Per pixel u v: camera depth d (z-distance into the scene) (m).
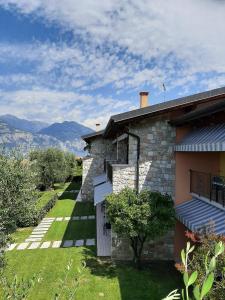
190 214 18.42
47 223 33.84
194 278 2.59
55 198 46.34
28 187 17.09
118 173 21.61
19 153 16.97
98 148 46.53
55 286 17.83
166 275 19.39
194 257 10.22
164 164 21.62
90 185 46.91
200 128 20.56
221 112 18.09
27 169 17.33
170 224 18.97
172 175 21.64
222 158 21.89
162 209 18.70
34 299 16.42
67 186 64.62
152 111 20.48
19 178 16.44
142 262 21.55
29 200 17.33
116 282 18.52
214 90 20.97
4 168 15.89
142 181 21.61
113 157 46.31
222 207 16.95
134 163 21.62
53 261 22.33
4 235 14.87
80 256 23.19
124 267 20.73
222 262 7.54
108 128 25.61
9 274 17.92
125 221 18.52
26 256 23.53
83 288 17.70
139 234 19.52
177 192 21.59
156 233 18.69
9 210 15.76
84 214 38.03
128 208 18.73
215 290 6.74
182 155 21.62
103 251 24.05
